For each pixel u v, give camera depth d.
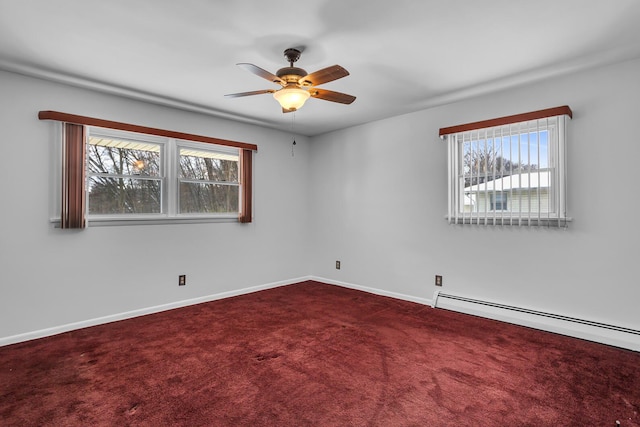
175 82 3.16
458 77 3.08
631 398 2.04
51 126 3.11
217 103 3.76
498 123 3.35
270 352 2.71
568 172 3.04
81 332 3.15
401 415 1.88
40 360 2.57
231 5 1.99
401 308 3.90
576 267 3.02
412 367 2.44
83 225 3.23
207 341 2.93
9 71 2.90
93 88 3.29
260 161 4.80
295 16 2.12
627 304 2.79
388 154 4.43
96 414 1.89
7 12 2.04
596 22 2.18
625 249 2.79
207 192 4.26
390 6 2.01
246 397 2.06
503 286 3.45
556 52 2.61
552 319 3.11
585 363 2.49
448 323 3.38
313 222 5.42
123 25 2.21
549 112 3.03
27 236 2.99
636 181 2.74
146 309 3.69
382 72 2.97
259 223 4.78
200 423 1.81
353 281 4.88
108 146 3.49
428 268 4.05
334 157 5.11
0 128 2.87
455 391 2.12
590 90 2.93
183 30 2.27
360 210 4.77
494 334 3.08
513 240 3.38
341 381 2.25
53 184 3.12
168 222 3.88
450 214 3.76
